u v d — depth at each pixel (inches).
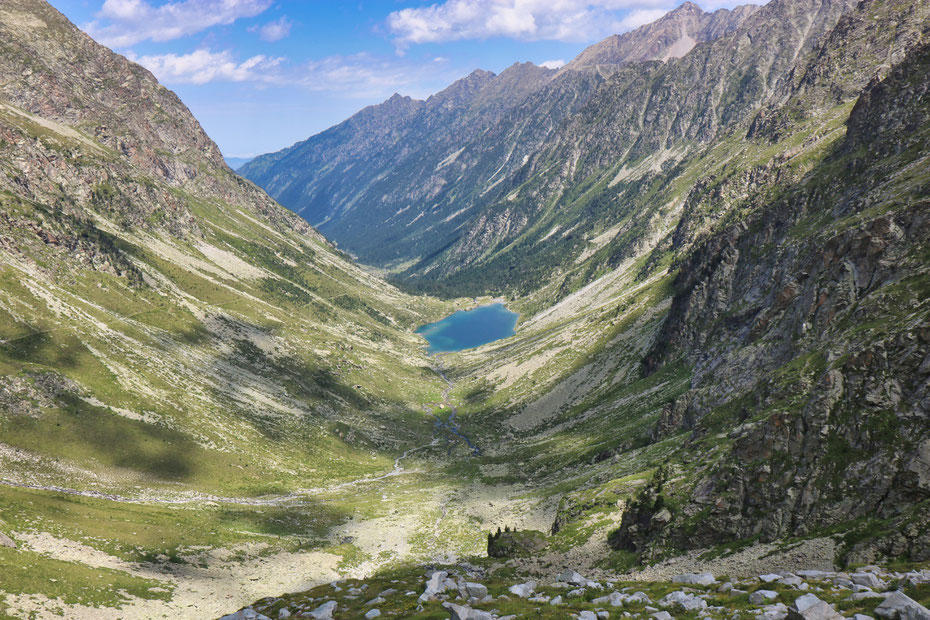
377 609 1838.1
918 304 3129.9
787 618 1309.1
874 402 2679.6
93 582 3161.9
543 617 1556.3
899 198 4485.7
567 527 4040.4
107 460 5649.6
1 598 2689.5
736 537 2807.6
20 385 5831.7
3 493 4072.3
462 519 5516.7
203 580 3683.6
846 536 2298.2
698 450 3892.7
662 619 1469.0
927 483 2282.2
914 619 1182.9
